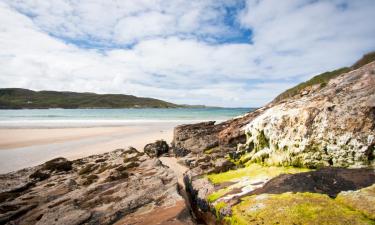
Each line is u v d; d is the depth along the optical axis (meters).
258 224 5.71
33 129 39.97
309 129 9.20
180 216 8.28
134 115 87.94
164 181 12.18
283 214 5.73
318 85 16.17
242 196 7.53
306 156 9.09
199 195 8.98
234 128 17.89
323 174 7.24
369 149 7.46
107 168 15.04
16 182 13.12
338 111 8.67
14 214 9.36
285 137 10.08
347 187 6.39
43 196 11.16
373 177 6.55
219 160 13.75
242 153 13.58
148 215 8.73
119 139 29.52
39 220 8.95
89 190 11.35
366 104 8.04
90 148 24.28
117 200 10.15
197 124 23.20
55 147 24.86
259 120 12.37
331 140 8.44
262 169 10.25
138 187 11.35
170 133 34.78
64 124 49.44
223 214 7.00
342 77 11.72
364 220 5.00
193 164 15.88
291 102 11.82
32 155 21.56
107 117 76.12
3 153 22.33
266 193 7.18
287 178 7.66
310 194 6.43
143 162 15.90
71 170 15.74
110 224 8.50
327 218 5.26
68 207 9.65
